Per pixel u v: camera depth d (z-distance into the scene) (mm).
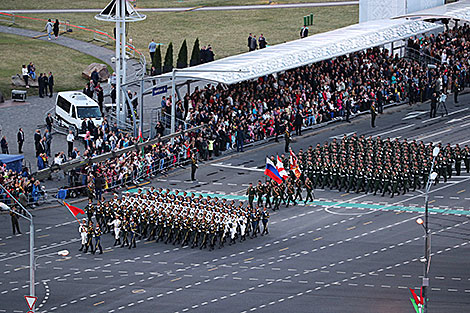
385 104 150250
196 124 130250
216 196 114500
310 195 112875
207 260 95562
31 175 113250
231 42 191375
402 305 83125
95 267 93500
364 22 168000
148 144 123500
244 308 82438
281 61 140500
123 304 83688
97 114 137125
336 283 88500
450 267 92250
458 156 122000
